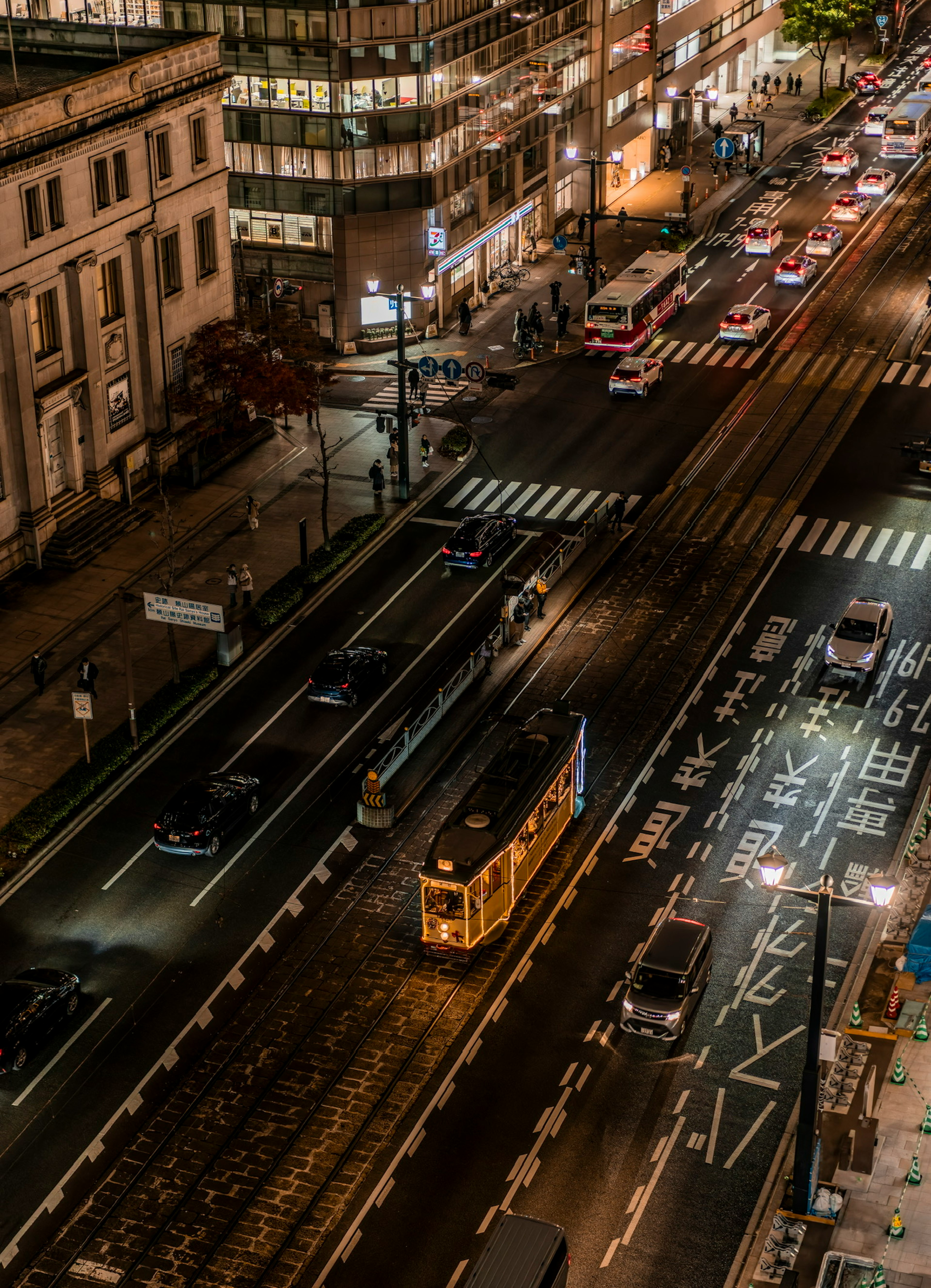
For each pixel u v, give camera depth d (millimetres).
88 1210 43875
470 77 97812
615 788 60344
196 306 84500
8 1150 45969
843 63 149250
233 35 91750
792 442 87000
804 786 60156
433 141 94625
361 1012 50312
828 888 39000
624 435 88438
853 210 119188
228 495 82188
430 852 51625
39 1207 44094
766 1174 43875
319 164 93312
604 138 119000
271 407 82625
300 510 80750
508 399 92812
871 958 51688
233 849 57875
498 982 51344
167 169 80062
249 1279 41500
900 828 57781
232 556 76500
